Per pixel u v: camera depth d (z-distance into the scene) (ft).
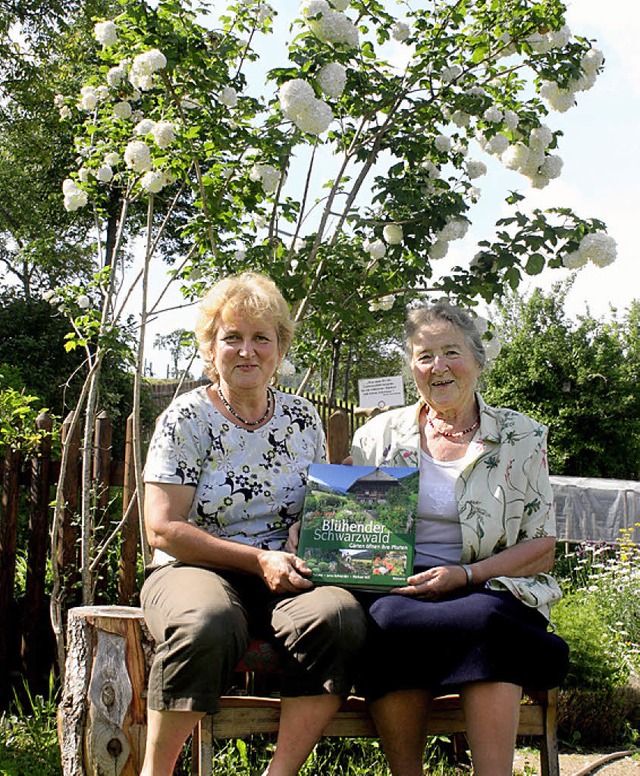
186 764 10.75
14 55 52.80
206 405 8.76
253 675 11.73
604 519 33.45
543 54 14.32
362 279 14.85
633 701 15.92
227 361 8.66
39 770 10.69
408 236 14.30
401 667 7.79
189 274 15.14
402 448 9.41
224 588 7.61
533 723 8.67
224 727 7.94
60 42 52.13
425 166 15.35
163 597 7.61
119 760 8.66
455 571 8.19
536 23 13.91
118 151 15.60
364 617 7.63
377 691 7.91
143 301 14.58
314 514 8.36
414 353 9.32
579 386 44.57
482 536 8.69
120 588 13.71
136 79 13.47
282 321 9.09
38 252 41.50
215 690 7.01
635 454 44.83
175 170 14.01
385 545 8.19
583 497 33.68
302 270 14.06
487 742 7.44
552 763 8.64
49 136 53.31
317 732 7.43
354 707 8.25
